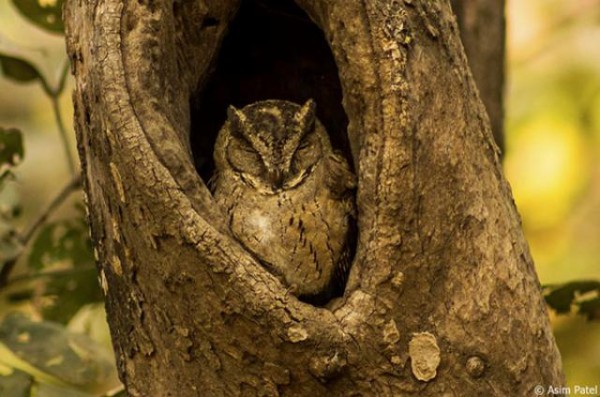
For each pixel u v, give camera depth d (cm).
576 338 1458
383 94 946
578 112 1638
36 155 1773
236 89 1173
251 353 927
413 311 946
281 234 1086
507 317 959
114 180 948
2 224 1240
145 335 973
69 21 999
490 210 973
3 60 1280
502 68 1274
